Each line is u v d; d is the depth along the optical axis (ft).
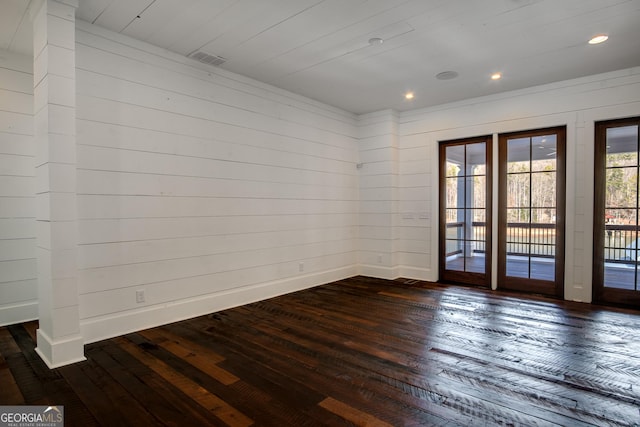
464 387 7.53
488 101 16.37
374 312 12.87
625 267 13.51
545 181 15.17
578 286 14.28
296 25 10.17
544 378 7.92
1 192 11.59
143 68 11.16
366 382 7.75
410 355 9.16
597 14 9.52
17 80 11.89
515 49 11.68
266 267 14.87
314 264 17.16
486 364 8.63
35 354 9.21
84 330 9.89
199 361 8.79
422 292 15.84
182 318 11.99
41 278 9.04
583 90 14.08
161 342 10.01
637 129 13.30
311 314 12.63
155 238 11.39
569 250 14.39
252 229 14.32
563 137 14.71
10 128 11.76
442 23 10.05
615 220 13.70
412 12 9.45
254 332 10.83
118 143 10.61
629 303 13.39
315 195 17.22
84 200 9.94
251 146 14.30
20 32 10.46
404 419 6.40
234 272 13.62
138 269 11.00
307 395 7.22
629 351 9.39
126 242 10.75
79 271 9.82
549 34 10.66
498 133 16.19
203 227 12.66
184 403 6.92
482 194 16.79
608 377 7.97
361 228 19.79
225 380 7.83
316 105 17.26
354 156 19.66
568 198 14.38
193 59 12.40
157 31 10.52
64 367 8.43
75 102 9.27
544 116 14.94
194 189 12.41
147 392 7.32
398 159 19.11
